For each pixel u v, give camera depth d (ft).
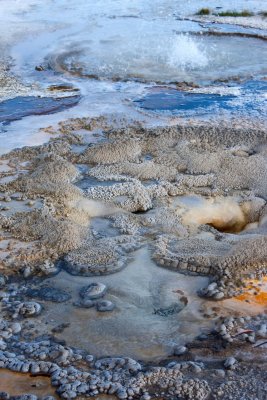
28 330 11.92
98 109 23.03
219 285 12.88
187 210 16.05
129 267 13.71
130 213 15.89
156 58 28.86
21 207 16.25
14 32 34.32
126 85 25.61
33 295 12.98
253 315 12.04
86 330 11.89
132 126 21.22
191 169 17.95
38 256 14.17
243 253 13.62
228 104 23.09
